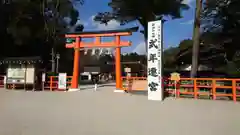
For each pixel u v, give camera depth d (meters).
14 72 17.97
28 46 27.56
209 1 19.89
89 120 6.70
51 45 28.23
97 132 5.42
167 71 30.23
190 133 5.41
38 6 25.53
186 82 14.10
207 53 23.89
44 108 8.80
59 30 28.84
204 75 22.94
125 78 17.92
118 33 16.84
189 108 9.15
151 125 6.16
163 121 6.66
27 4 24.23
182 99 12.46
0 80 20.89
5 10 25.00
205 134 5.34
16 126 5.87
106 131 5.52
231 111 8.51
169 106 9.65
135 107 9.29
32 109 8.53
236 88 12.24
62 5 27.72
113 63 47.53
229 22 20.31
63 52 32.97
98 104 10.06
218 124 6.34
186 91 13.91
